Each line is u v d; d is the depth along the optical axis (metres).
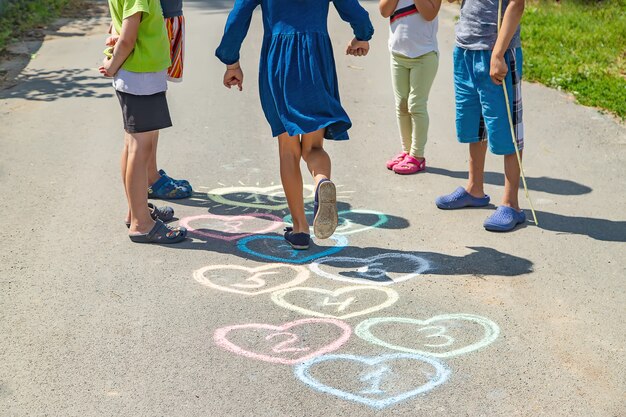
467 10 5.25
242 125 7.56
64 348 3.81
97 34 12.05
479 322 4.07
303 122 4.52
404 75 6.16
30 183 6.02
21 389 3.49
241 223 5.35
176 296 4.33
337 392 3.47
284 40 4.58
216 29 12.30
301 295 4.36
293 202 4.89
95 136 7.17
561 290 4.43
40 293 4.35
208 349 3.81
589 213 5.54
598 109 8.09
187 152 6.77
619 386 3.54
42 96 8.54
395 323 4.06
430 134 7.36
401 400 3.42
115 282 4.49
